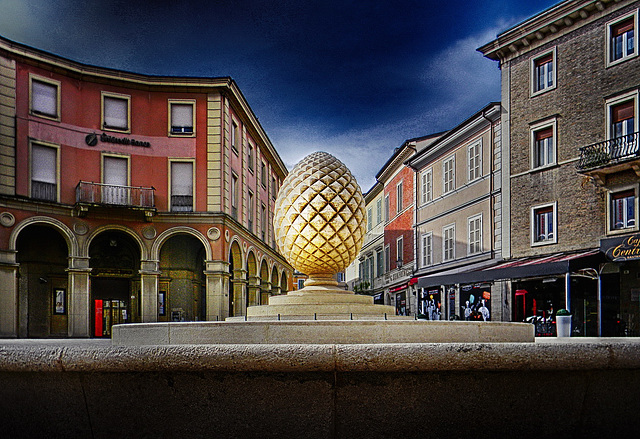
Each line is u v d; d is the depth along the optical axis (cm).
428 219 3359
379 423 348
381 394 345
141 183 2766
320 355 331
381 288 4531
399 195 4000
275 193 4619
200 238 2770
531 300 2323
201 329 495
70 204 2617
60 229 2562
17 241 2675
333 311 657
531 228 2392
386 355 330
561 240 2253
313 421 347
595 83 2177
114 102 2766
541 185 2362
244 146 3341
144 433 355
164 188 2789
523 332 573
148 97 2817
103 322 2838
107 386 353
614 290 2034
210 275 2744
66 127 2639
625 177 2016
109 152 2719
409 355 331
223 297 2766
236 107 3133
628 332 1959
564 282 2173
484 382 348
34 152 2542
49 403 369
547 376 353
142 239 2719
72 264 2578
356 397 345
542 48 2397
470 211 2858
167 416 350
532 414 356
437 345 335
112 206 2581
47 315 2734
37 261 2730
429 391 346
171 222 2755
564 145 2278
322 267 738
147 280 2703
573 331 2139
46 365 350
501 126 2580
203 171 2825
